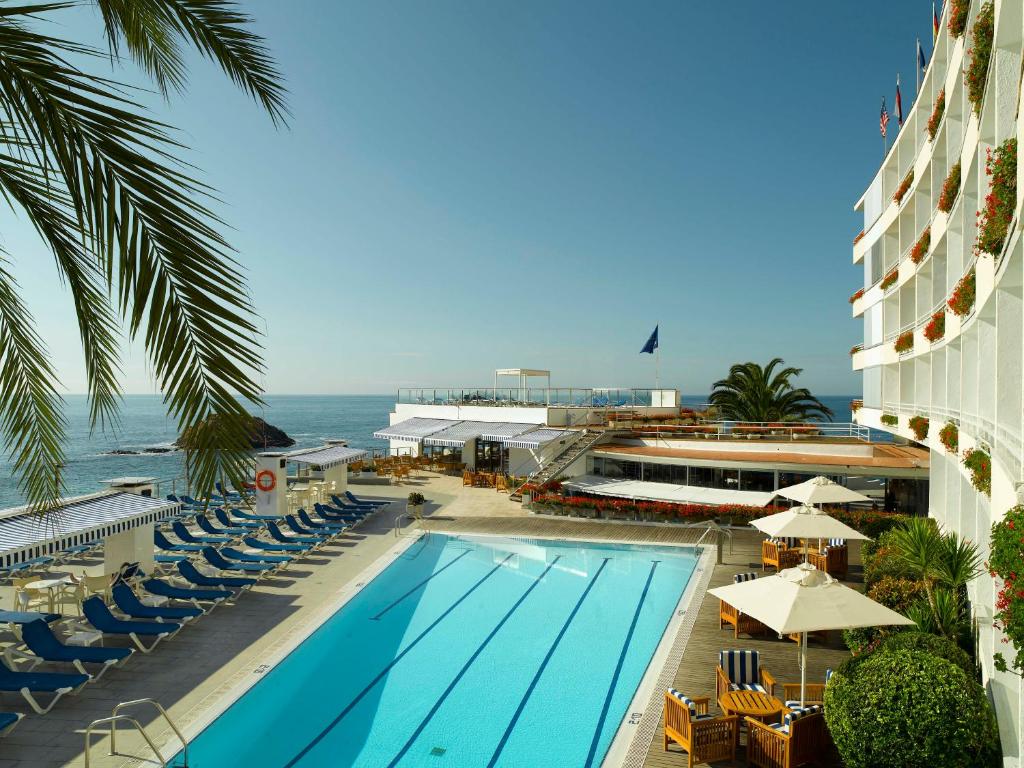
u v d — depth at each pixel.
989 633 11.18
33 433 5.14
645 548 24.97
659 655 14.79
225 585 18.58
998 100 10.13
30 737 11.05
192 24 5.40
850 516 24.83
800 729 9.78
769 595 10.92
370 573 21.30
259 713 12.34
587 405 44.34
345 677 13.98
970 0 15.55
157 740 11.12
